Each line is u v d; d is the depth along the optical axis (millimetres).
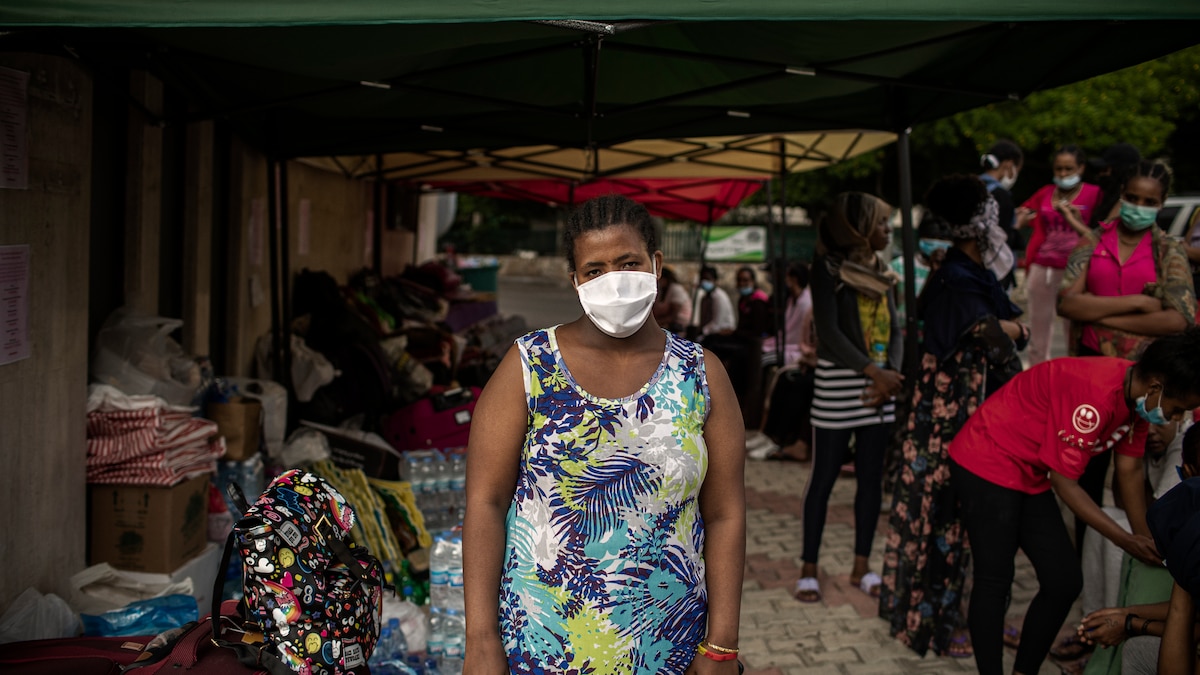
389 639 3770
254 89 5000
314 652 2533
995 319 4039
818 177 20969
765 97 5199
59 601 3291
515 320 11078
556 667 2043
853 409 4867
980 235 4184
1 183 3119
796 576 5312
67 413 3598
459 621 3809
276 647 2533
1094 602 4199
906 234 5219
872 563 5512
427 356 7945
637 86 4992
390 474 5254
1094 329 4691
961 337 4094
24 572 3301
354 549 2746
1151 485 4094
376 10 2387
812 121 5637
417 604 4711
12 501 3229
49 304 3453
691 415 2090
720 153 8211
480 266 15102
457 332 10586
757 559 5621
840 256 4855
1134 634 3041
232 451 4543
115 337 4219
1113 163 6387
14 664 2488
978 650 3678
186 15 2340
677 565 2078
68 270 3598
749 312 9547
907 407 4875
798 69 3988
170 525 3838
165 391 4172
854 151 7719
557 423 2045
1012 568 3645
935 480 4168
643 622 2057
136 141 4605
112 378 4062
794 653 4309
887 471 6926
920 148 18719
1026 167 19062
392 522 4926
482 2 2428
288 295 6012
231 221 6121
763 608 4840
